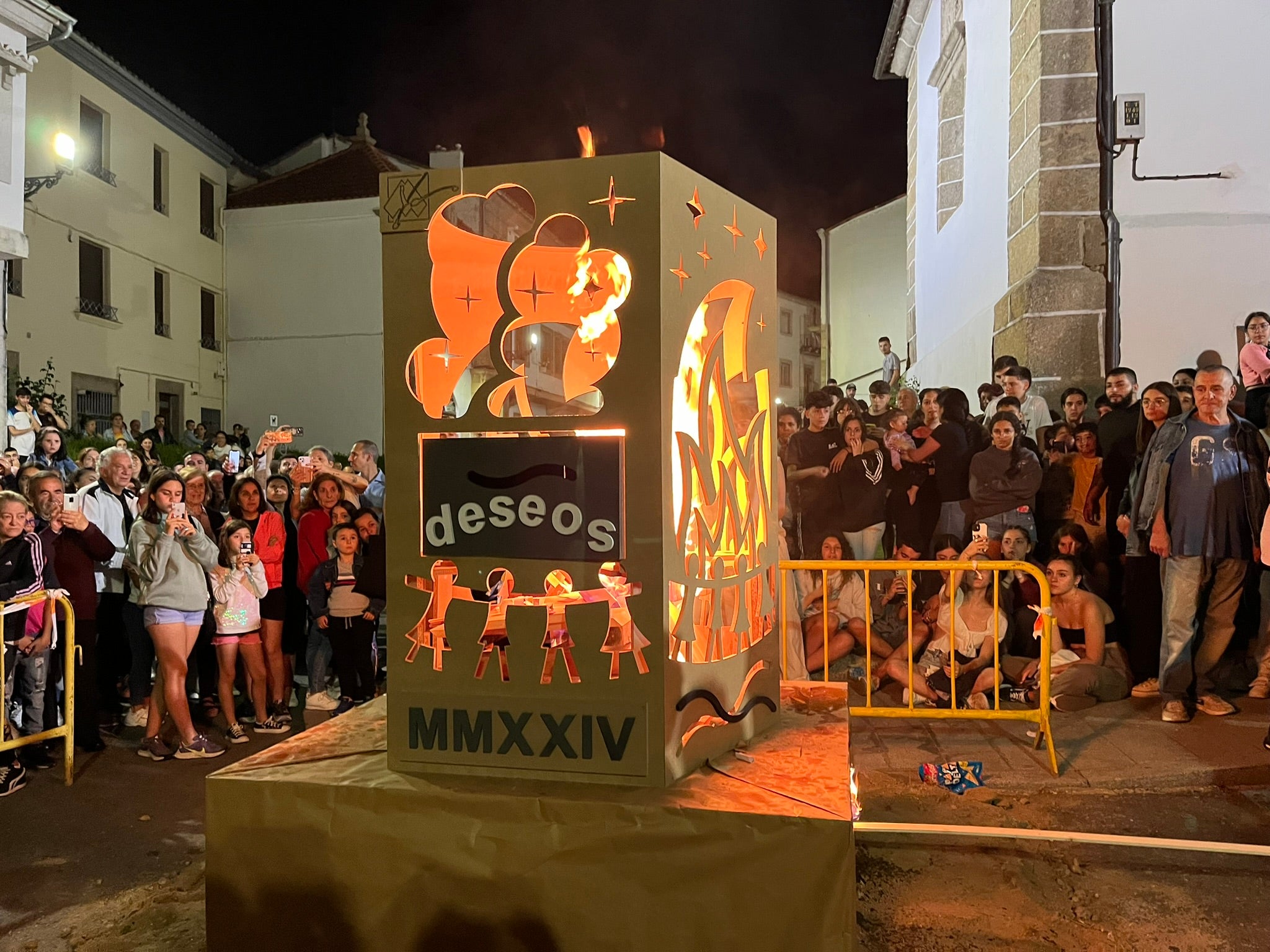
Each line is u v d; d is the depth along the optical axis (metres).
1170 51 5.90
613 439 1.62
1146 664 5.34
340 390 19.66
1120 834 3.51
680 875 1.59
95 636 4.86
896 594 5.78
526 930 1.65
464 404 1.74
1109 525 5.67
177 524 4.65
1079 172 6.07
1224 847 2.79
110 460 5.47
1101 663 5.23
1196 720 4.83
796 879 1.55
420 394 1.72
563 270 1.64
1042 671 4.19
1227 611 4.98
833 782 1.70
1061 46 6.07
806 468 6.14
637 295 1.59
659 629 1.63
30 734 4.54
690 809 1.57
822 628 5.13
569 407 1.70
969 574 5.34
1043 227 6.14
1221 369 4.89
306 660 6.11
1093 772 4.12
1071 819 3.67
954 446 5.96
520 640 1.69
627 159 1.59
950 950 2.75
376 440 19.53
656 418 1.60
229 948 1.76
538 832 1.63
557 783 1.69
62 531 4.80
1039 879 3.18
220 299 19.89
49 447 7.85
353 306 19.59
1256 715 4.91
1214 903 3.00
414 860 1.68
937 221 9.62
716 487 1.81
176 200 18.12
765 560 2.03
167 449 13.43
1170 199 5.92
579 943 1.63
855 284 20.48
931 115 10.01
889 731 4.78
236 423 20.03
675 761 1.69
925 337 10.35
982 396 6.56
